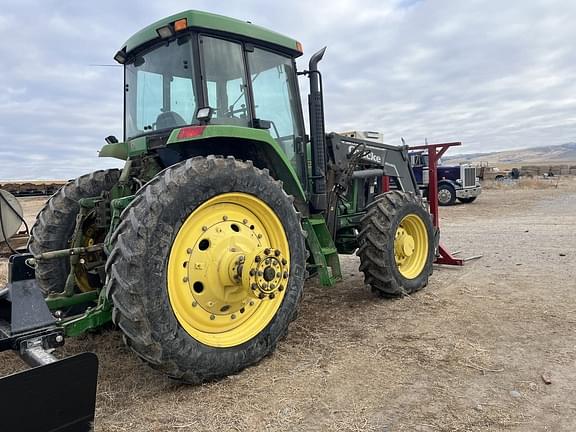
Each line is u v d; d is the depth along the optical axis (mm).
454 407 2631
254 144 3719
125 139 4215
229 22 3590
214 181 3016
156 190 2793
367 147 5613
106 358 3441
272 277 3027
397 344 3580
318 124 4430
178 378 2828
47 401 1813
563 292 4844
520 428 2416
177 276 2895
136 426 2508
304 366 3215
